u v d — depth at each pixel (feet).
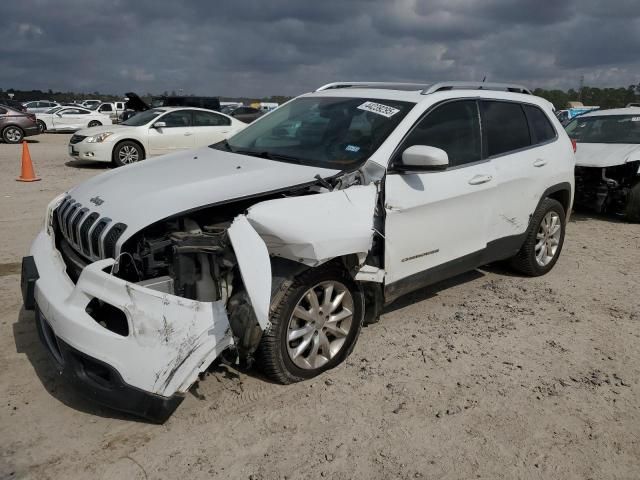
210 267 10.02
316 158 13.03
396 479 8.89
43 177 37.37
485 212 14.94
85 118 90.38
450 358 12.78
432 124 13.69
